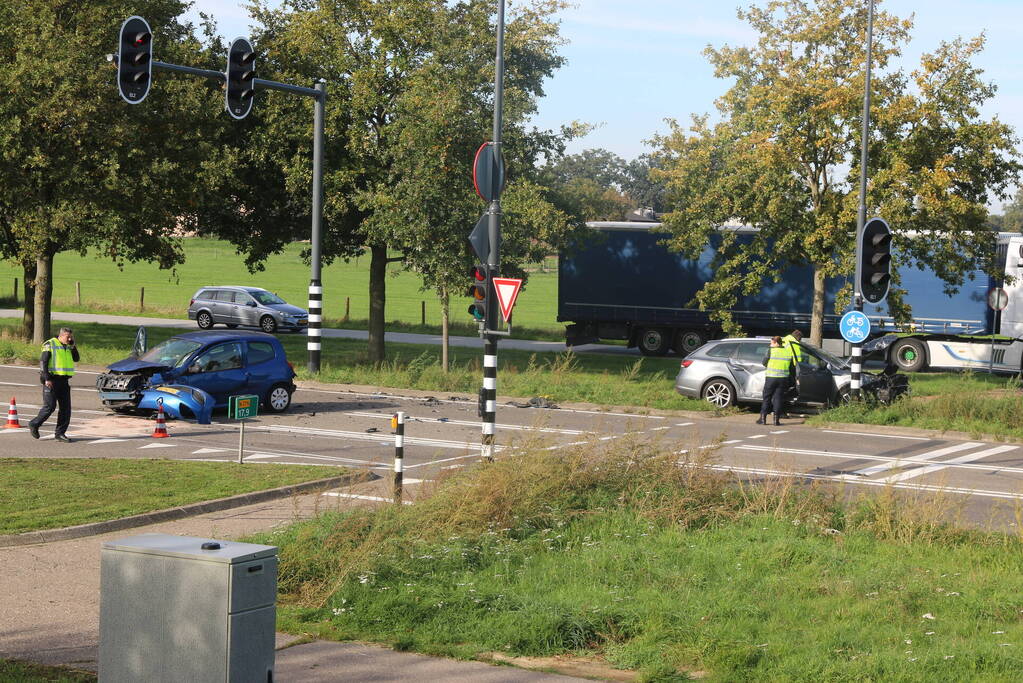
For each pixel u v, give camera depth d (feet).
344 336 372.38
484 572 82.89
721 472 111.86
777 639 68.28
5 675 58.59
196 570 46.06
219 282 634.02
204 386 178.60
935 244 250.98
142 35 157.69
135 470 127.24
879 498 104.27
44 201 249.14
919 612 76.13
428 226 236.43
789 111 247.29
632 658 66.23
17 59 241.76
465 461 115.03
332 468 132.67
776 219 250.98
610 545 90.07
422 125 234.79
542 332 414.41
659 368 298.76
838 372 208.54
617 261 350.43
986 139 237.25
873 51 244.63
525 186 236.84
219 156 255.91
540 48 246.68
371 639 70.18
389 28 247.70
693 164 262.67
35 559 89.66
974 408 196.03
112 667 47.65
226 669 45.44
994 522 112.27
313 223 233.55
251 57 174.70
